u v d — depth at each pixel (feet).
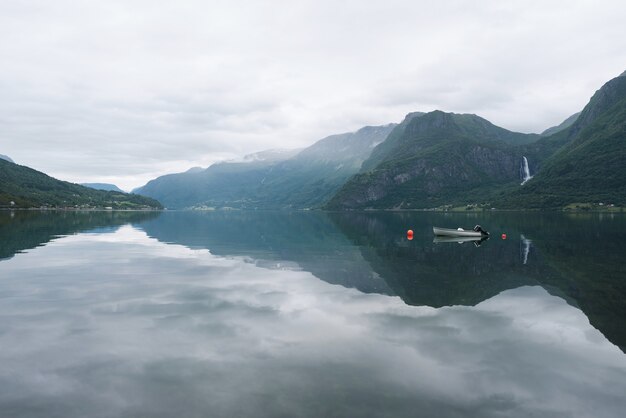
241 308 84.43
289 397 47.19
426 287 107.55
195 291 99.35
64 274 119.44
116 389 48.96
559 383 51.88
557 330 72.38
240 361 57.26
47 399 46.57
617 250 188.14
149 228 330.75
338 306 86.94
